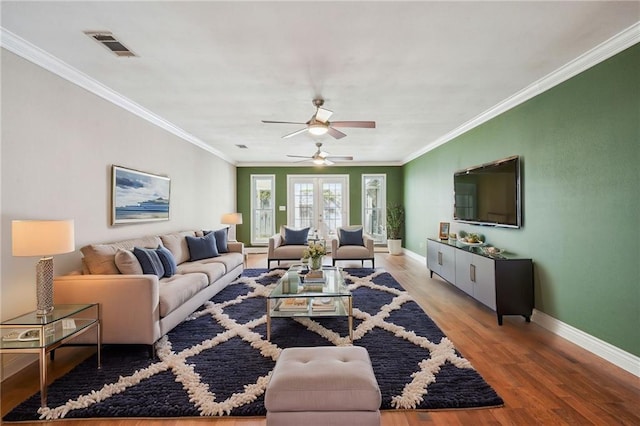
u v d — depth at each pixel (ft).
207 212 21.30
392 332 10.16
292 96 11.82
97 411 6.33
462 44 8.13
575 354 8.71
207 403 6.55
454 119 15.11
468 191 15.75
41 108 8.73
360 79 10.31
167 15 6.87
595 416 6.17
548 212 10.48
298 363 5.68
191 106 13.00
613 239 8.21
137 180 13.19
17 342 6.72
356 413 5.01
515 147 12.19
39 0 6.36
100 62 9.09
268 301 9.65
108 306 8.54
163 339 9.70
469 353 8.79
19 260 8.13
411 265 21.77
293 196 28.45
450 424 6.00
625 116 7.88
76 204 10.00
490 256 11.80
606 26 7.36
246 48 8.30
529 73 9.95
